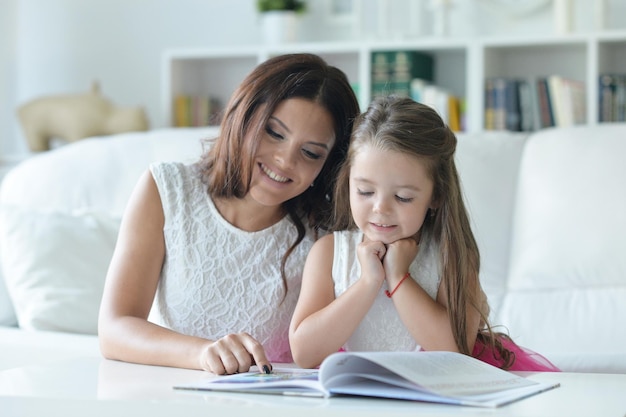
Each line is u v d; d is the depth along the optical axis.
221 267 1.71
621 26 3.84
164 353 1.42
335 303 1.48
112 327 1.53
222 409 0.97
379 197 1.46
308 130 1.56
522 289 2.70
